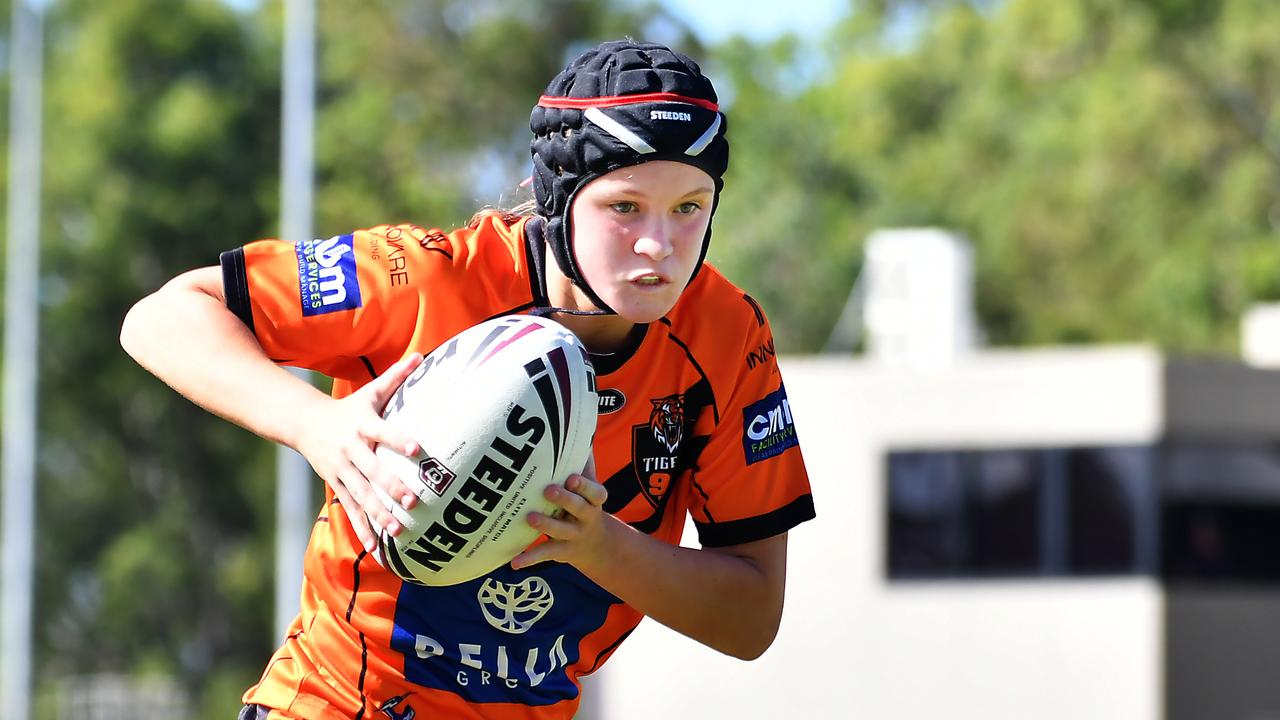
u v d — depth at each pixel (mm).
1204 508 69125
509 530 12523
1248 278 112062
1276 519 69812
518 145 152375
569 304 13688
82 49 136750
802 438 77875
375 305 13469
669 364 14078
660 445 14227
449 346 12797
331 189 142500
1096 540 70188
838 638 76750
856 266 145125
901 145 140000
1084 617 70062
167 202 133125
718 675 80312
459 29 152625
